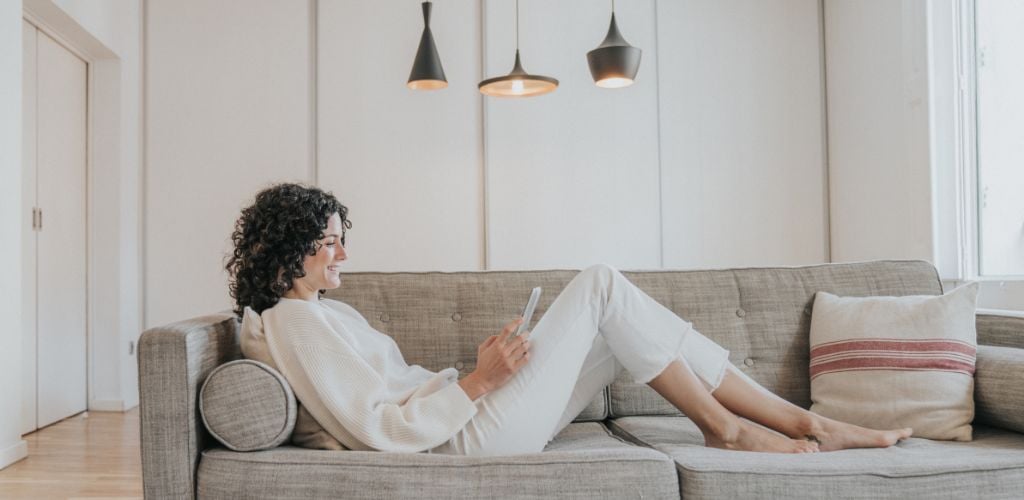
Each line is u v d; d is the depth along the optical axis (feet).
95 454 10.46
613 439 5.79
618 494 4.46
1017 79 10.62
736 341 6.94
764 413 5.48
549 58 15.79
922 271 7.25
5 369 9.93
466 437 5.06
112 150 14.42
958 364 5.85
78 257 13.97
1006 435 5.58
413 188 15.62
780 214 15.97
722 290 7.14
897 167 13.33
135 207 15.05
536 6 15.79
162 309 15.19
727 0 16.03
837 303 6.70
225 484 4.58
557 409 5.27
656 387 5.47
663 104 15.92
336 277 5.61
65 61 13.57
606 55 12.91
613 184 15.81
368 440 4.80
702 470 4.55
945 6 11.98
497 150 15.67
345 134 15.57
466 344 6.83
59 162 13.34
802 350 6.93
